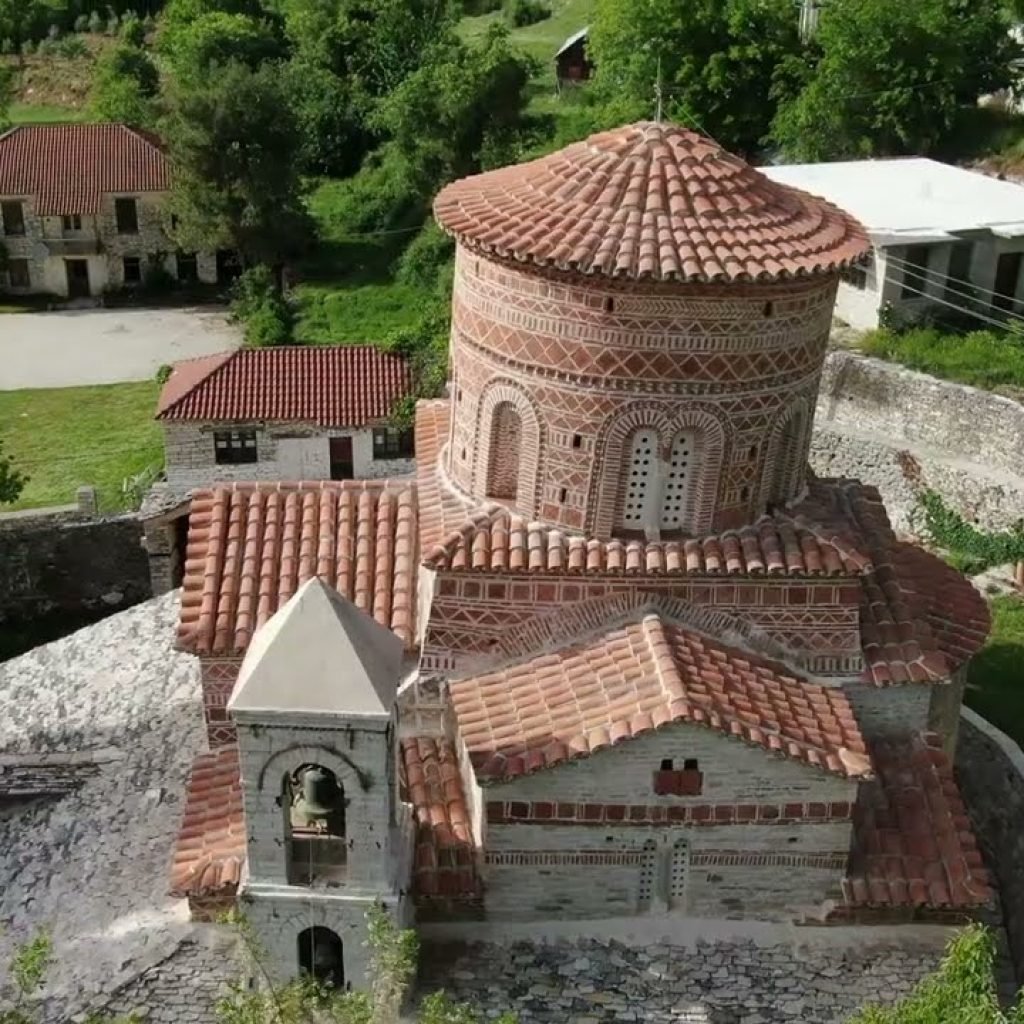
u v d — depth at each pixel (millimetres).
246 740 15922
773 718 17328
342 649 15859
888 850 18250
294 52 86312
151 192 64188
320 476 43188
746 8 58406
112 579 36719
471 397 19031
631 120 58844
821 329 18594
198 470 42438
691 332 17281
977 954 13734
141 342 59562
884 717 19359
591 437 17844
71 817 22781
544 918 18250
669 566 17891
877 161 47875
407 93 65312
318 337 58000
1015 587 31859
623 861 17859
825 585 18281
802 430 19141
